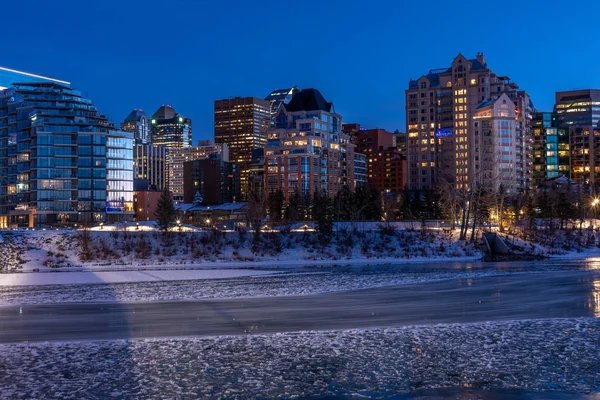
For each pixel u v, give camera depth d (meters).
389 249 95.50
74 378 21.41
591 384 20.59
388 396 19.44
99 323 32.59
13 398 19.20
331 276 61.41
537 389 20.09
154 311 36.97
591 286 49.25
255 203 166.25
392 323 31.97
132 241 91.31
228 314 35.50
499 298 42.03
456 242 99.94
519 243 104.00
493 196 133.00
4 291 49.78
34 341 27.81
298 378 21.39
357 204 168.62
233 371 22.28
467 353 24.75
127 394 19.59
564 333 28.48
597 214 166.00
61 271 72.12
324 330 29.92
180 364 23.27
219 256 88.25
